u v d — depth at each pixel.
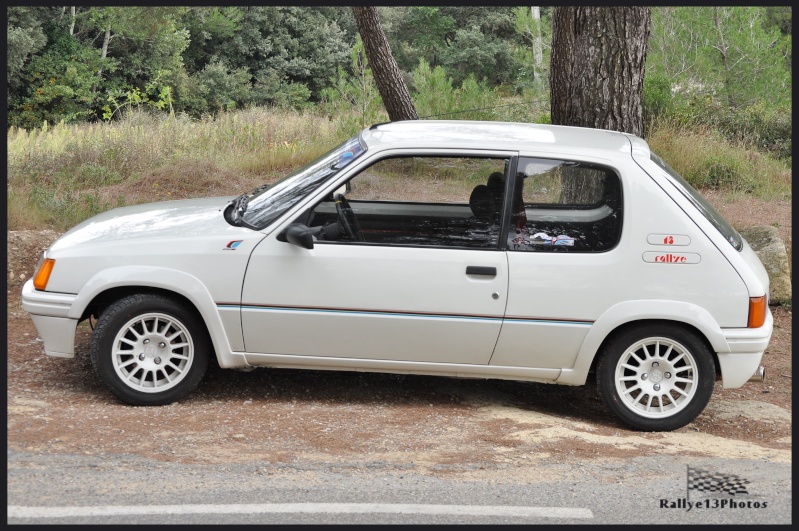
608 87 9.31
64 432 5.39
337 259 5.95
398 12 43.97
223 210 6.51
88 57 35.88
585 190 6.02
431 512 4.43
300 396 6.58
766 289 6.16
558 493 4.81
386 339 6.03
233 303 5.96
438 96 20.52
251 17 41.25
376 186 6.00
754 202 14.80
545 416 6.45
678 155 16.30
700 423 6.62
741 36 21.91
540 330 5.98
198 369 6.12
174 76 37.25
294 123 19.89
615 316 5.95
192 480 4.73
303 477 4.87
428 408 6.45
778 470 5.43
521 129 6.52
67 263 6.00
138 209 6.86
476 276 5.95
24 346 7.30
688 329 6.05
